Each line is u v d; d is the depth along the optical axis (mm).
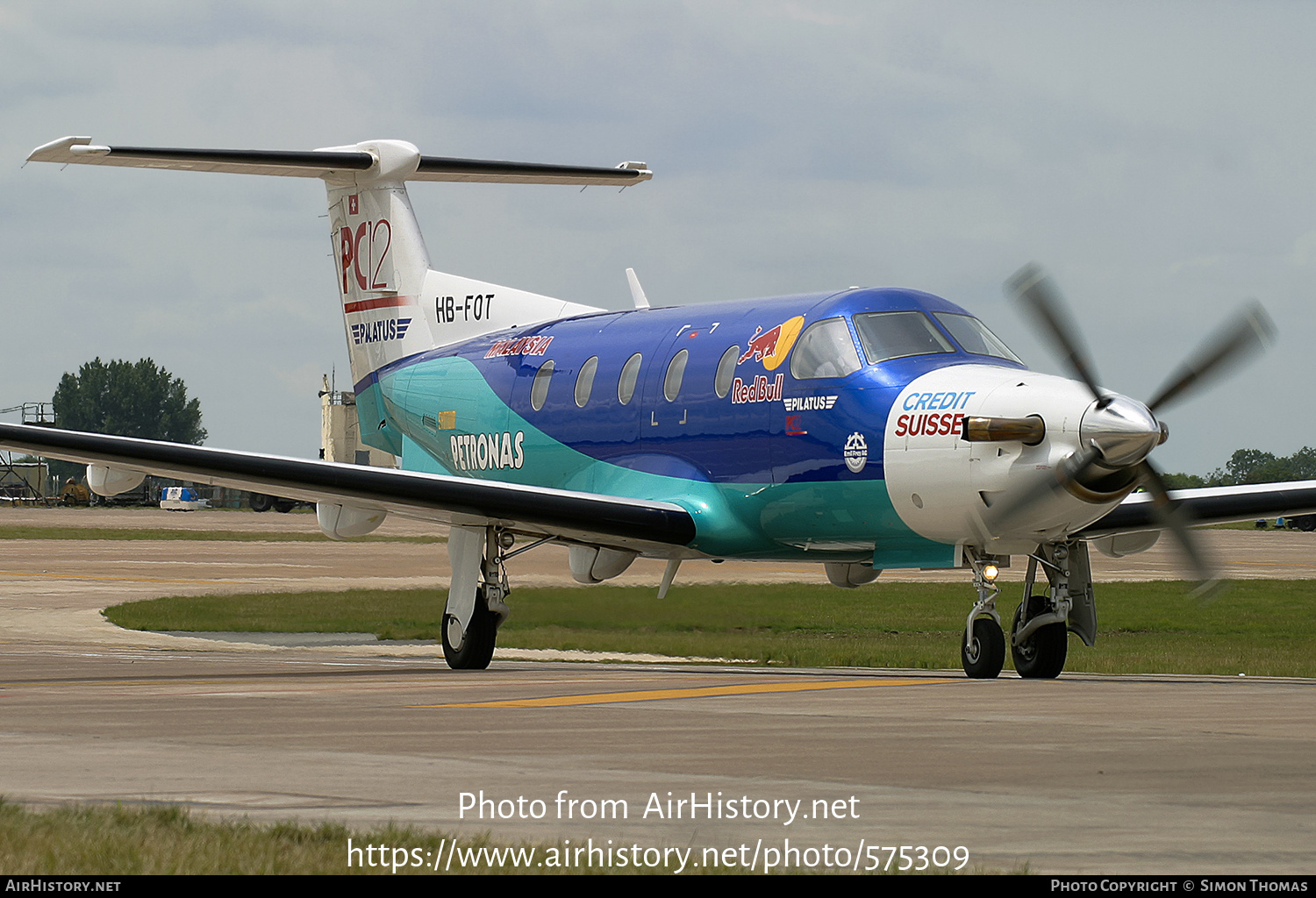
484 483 30062
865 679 27828
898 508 27891
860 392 28625
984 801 12633
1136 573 96438
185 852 9820
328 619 52344
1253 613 63375
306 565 88312
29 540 110438
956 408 26797
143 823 10734
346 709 20641
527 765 14727
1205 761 15055
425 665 34500
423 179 41906
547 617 36375
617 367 34594
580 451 35094
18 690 24406
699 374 32281
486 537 32750
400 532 150875
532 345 37656
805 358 29844
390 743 16516
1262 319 25594
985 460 26234
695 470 32062
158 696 22922
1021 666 29172
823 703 21672
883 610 63875
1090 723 18719
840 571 33531
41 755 15344
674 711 20391
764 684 25734
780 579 82125
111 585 68250
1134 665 37781
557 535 32094
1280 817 11883
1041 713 20172
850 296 30203
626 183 42625
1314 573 94000
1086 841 10922
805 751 15859
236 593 63719
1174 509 26828
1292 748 16156
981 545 27531
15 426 27953
